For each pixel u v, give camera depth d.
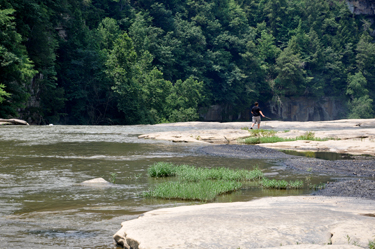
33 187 7.87
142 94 73.31
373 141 18.97
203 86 99.56
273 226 4.10
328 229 4.02
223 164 12.10
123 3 99.00
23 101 47.16
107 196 7.12
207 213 4.87
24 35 51.44
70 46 69.88
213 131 22.78
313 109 129.00
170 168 10.11
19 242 4.25
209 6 113.44
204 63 103.94
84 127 29.02
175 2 111.50
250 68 113.12
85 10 84.38
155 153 14.29
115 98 70.69
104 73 69.12
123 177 9.34
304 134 22.55
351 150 16.55
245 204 5.98
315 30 139.38
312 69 130.50
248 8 138.00
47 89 61.66
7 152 13.60
